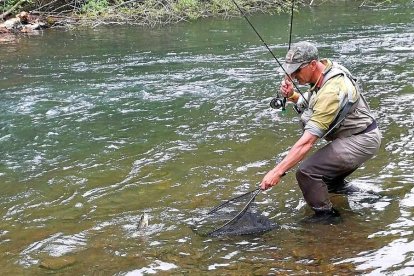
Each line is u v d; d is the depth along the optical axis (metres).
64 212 4.44
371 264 3.36
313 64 3.85
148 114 7.30
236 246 3.72
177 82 8.95
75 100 8.07
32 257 3.70
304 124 4.12
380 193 4.45
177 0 17.08
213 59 10.62
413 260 3.39
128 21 16.11
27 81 9.27
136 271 3.45
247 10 17.72
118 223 4.19
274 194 4.59
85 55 11.40
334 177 4.11
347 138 4.03
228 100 7.81
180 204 4.49
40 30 14.99
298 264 3.42
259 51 11.22
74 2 17.05
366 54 10.41
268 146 5.86
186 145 6.00
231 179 4.98
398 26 13.45
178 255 3.64
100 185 4.99
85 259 3.64
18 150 6.07
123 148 6.00
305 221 4.05
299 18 16.08
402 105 7.11
